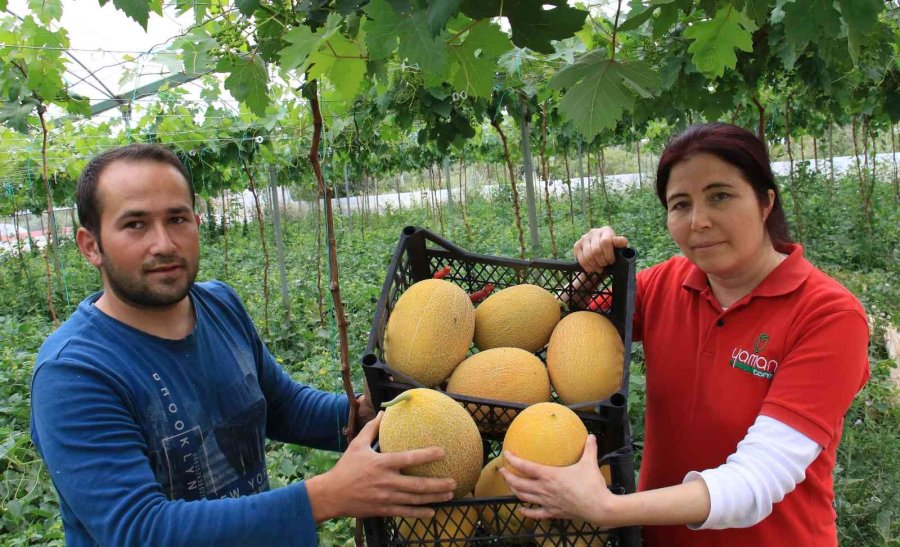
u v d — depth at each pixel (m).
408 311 1.68
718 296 1.74
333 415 2.03
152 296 1.55
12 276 13.05
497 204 21.83
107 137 7.74
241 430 1.76
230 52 1.69
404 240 1.82
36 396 1.44
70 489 1.35
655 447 1.86
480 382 1.59
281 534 1.31
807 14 1.00
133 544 1.29
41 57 4.77
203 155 7.98
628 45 3.68
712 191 1.56
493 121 5.72
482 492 1.52
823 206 11.72
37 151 7.90
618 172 34.94
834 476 3.37
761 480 1.36
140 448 1.46
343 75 1.34
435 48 0.90
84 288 11.36
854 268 8.52
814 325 1.49
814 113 10.70
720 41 1.42
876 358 5.31
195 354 1.69
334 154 9.63
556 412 1.40
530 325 1.80
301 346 6.89
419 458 1.31
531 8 0.89
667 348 1.82
